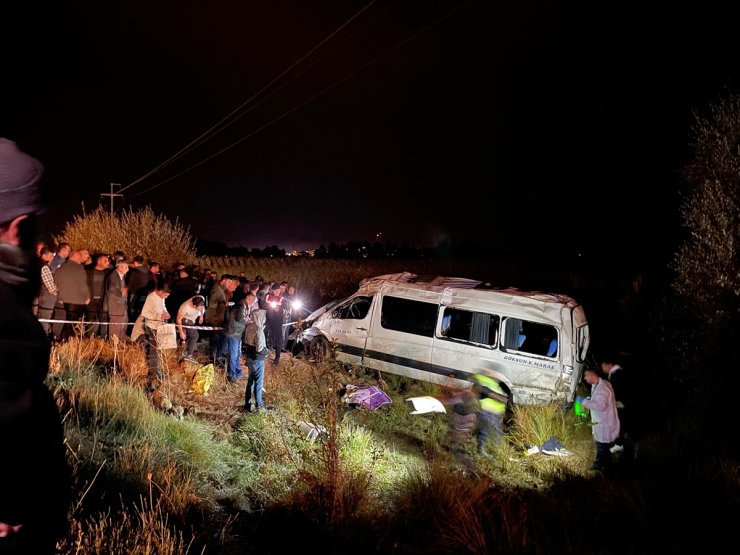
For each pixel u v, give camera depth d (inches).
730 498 247.8
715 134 317.4
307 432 265.3
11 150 50.4
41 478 48.1
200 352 450.3
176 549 159.3
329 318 454.9
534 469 303.6
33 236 52.0
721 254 309.4
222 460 251.0
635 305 524.7
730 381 309.3
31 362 48.0
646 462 292.7
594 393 294.4
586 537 215.2
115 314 383.6
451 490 228.1
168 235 637.9
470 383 382.6
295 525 202.5
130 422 246.2
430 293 411.2
